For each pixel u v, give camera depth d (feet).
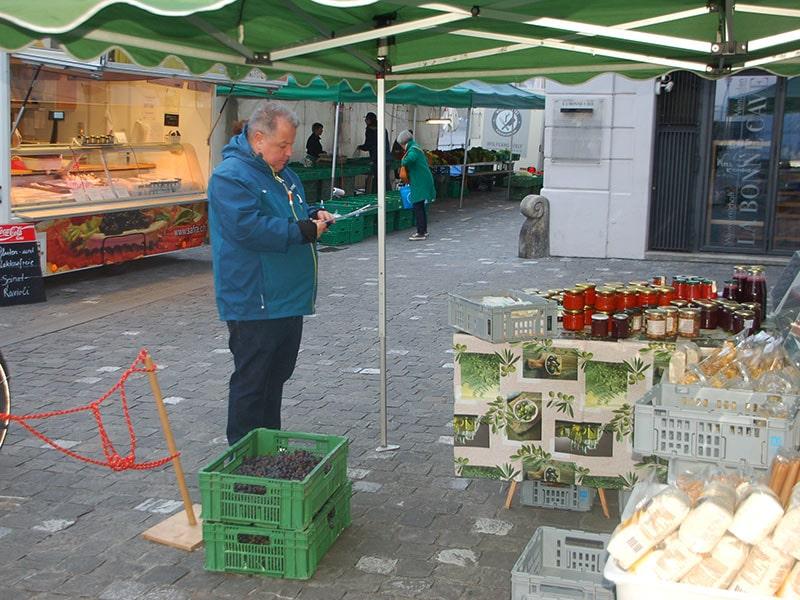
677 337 15.01
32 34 13.16
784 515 8.05
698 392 11.75
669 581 8.13
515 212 67.15
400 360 25.99
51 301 34.09
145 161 41.29
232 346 15.83
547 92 43.86
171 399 22.50
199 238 42.88
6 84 31.81
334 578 13.61
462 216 64.44
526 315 15.07
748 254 43.21
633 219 43.91
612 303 15.48
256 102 57.11
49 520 15.69
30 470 17.95
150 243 39.73
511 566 13.99
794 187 42.16
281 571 13.57
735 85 42.11
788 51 16.83
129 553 14.48
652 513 8.39
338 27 15.16
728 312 15.47
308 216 16.51
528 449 15.46
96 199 36.88
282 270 15.46
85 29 13.29
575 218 44.68
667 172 43.52
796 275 17.99
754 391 12.00
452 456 18.65
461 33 15.64
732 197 43.09
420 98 54.24
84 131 38.47
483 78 19.54
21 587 13.39
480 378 15.48
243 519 13.58
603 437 15.08
